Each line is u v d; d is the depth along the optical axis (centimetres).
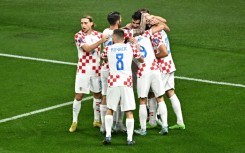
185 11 7425
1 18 7150
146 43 3922
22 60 5656
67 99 4669
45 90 4869
